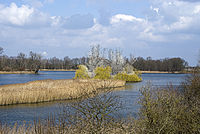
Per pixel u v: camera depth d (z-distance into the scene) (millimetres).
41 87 23406
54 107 18047
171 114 6301
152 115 6387
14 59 113875
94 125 6469
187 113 6613
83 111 6980
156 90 7445
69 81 32906
